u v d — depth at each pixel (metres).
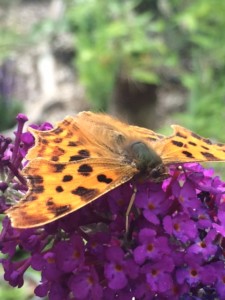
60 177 0.10
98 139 0.12
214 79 0.37
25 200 0.10
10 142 0.12
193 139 0.13
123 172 0.11
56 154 0.11
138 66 0.40
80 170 0.11
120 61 0.39
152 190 0.12
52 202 0.10
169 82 0.47
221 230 0.12
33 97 0.50
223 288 0.12
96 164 0.11
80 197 0.10
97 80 0.40
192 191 0.12
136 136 0.13
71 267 0.11
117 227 0.12
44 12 0.60
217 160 0.12
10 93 0.48
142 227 0.12
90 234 0.12
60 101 0.48
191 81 0.36
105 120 0.13
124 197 0.12
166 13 0.45
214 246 0.12
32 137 0.13
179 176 0.13
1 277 0.27
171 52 0.42
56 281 0.12
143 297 0.11
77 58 0.43
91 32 0.40
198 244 0.12
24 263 0.12
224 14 0.37
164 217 0.12
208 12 0.37
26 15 0.59
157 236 0.12
